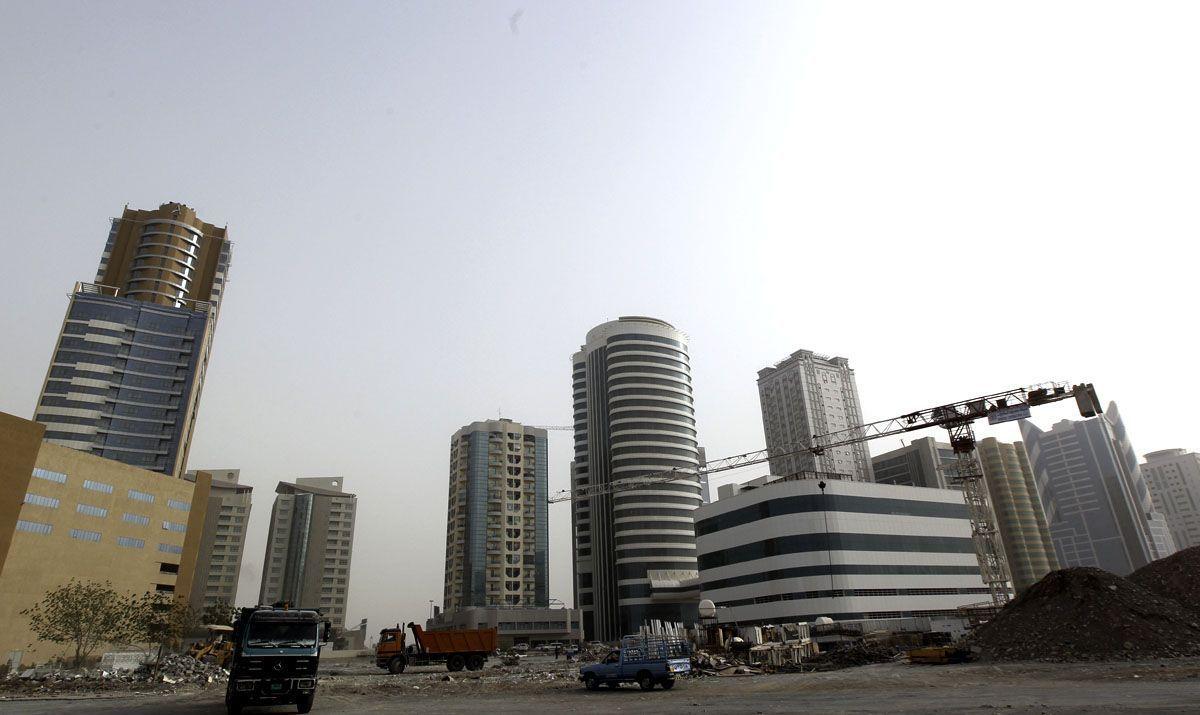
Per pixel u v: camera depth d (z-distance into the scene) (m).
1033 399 93.19
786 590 91.62
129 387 139.00
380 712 29.55
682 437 189.00
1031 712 22.41
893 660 50.72
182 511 97.31
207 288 172.75
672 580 168.75
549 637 172.12
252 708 32.56
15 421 71.31
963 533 102.19
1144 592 47.81
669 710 27.64
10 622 69.12
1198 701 22.91
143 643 77.06
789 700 29.50
